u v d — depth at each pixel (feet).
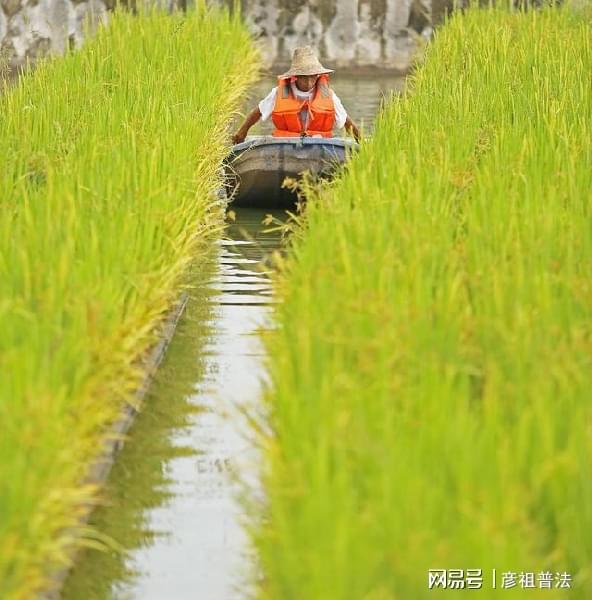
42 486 55.98
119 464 76.18
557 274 78.07
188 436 80.18
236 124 196.95
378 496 51.72
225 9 248.11
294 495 53.83
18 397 58.80
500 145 118.01
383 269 74.64
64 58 177.37
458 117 134.00
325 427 56.24
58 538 61.98
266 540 54.75
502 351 66.33
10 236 82.69
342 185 107.45
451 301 71.31
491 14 225.56
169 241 95.40
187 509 70.95
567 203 96.22
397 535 49.65
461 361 66.74
